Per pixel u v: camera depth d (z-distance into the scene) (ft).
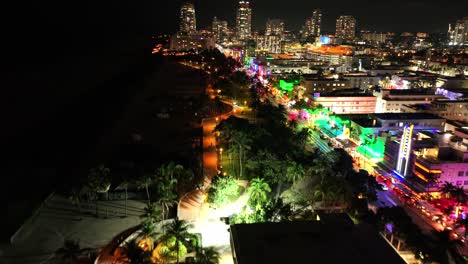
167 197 320.91
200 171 430.61
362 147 528.22
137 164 455.22
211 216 343.67
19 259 281.74
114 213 347.36
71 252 258.98
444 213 354.95
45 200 360.89
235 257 224.74
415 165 408.87
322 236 237.45
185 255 282.36
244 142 443.32
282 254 218.79
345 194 344.49
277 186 402.31
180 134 593.42
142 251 266.98
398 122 549.13
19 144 574.56
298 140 533.14
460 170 385.29
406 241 285.43
